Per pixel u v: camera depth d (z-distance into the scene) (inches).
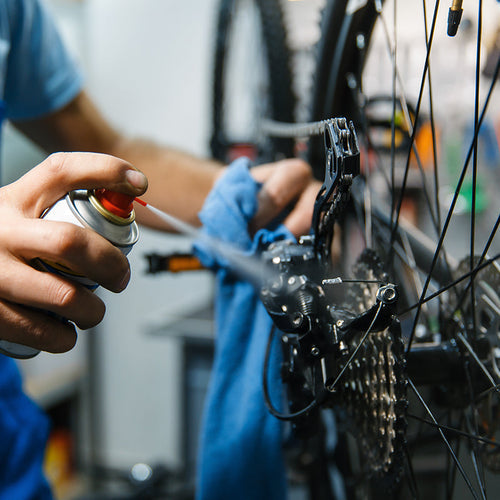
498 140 42.8
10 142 58.9
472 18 40.5
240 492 19.0
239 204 19.6
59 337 14.1
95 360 78.1
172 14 69.6
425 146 40.8
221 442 19.2
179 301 74.5
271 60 38.1
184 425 57.4
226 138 53.6
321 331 13.1
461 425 15.8
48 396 69.3
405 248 19.7
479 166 43.4
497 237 39.9
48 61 32.5
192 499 46.5
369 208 18.8
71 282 13.2
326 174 12.8
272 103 37.9
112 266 12.8
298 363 14.8
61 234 12.3
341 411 16.4
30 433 30.7
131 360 77.7
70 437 77.3
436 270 17.7
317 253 14.7
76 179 12.8
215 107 53.1
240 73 64.3
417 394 13.8
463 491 21.1
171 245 72.8
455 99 43.0
